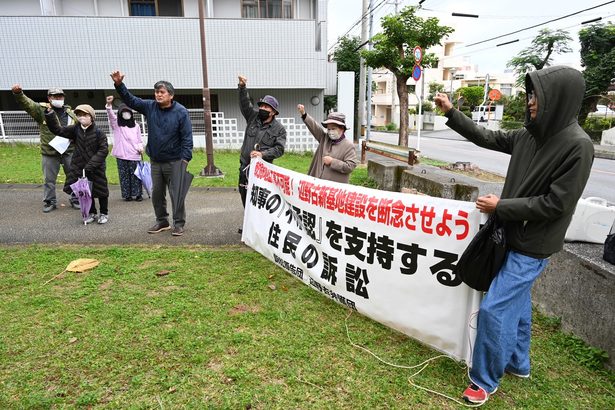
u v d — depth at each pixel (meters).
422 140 27.34
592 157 2.01
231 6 16.22
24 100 5.47
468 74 53.81
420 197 2.73
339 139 4.04
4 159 10.65
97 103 16.41
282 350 2.75
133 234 5.09
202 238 4.99
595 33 20.94
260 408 2.26
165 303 3.32
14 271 3.88
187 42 14.34
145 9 15.65
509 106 33.75
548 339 3.02
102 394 2.31
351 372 2.58
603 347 2.72
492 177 9.52
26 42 13.63
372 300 3.05
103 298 3.39
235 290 3.59
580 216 3.28
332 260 3.33
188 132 4.78
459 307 2.61
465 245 2.53
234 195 7.53
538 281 3.42
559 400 2.41
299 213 3.68
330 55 26.41
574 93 2.03
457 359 2.66
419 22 12.29
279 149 4.56
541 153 2.16
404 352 2.81
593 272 2.80
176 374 2.49
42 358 2.61
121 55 14.11
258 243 4.28
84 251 4.42
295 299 3.48
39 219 5.66
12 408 2.19
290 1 16.41
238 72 14.77
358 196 3.09
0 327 2.94
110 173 9.18
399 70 12.93
